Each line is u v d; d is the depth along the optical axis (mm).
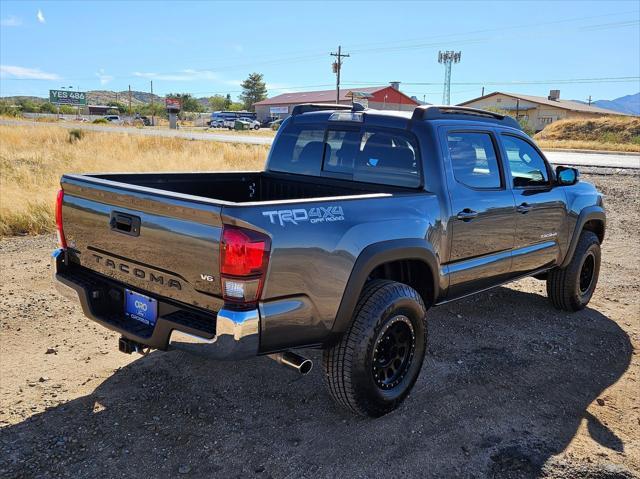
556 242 5188
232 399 3725
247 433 3342
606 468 3115
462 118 4316
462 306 5711
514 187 4660
